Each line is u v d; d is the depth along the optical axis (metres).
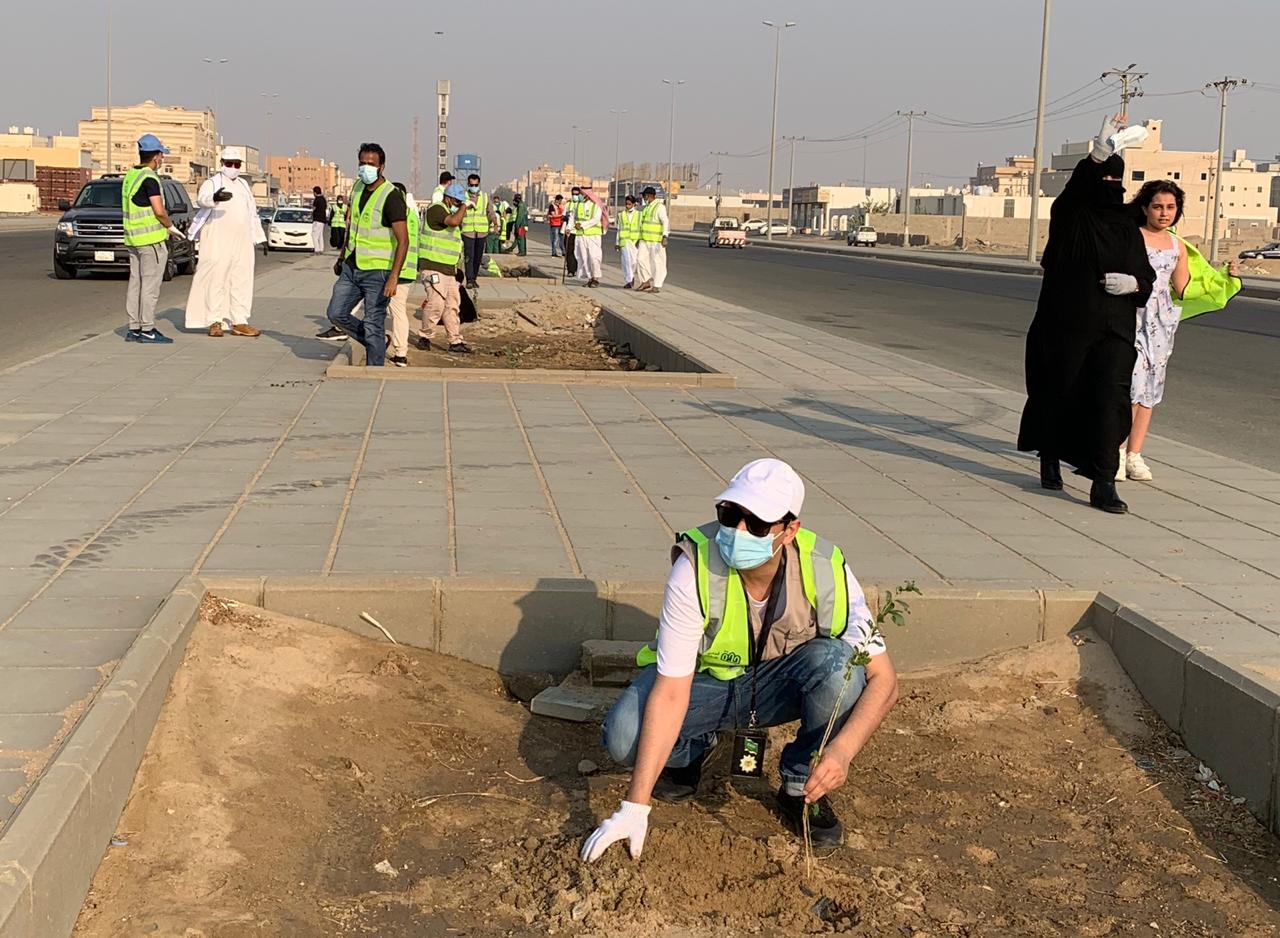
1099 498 7.54
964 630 5.60
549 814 4.27
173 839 3.73
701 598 3.95
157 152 13.53
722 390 12.02
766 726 4.35
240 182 14.46
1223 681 4.67
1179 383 14.95
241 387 10.80
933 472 8.50
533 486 7.50
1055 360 7.61
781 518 3.77
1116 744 4.94
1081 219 7.41
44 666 4.41
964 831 4.35
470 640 5.42
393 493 7.17
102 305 19.70
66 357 12.34
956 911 3.85
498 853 4.00
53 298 20.77
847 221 114.38
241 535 6.16
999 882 4.04
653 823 4.24
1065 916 3.86
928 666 5.59
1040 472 8.32
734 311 22.14
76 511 6.53
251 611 5.23
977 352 17.77
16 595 5.17
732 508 3.80
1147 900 3.95
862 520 7.06
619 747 4.18
